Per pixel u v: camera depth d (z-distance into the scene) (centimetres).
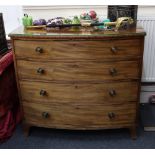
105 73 170
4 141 196
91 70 168
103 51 163
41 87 178
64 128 190
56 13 219
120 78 172
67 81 173
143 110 232
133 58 167
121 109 183
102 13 216
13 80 206
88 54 163
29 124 196
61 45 162
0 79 186
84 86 174
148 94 244
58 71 170
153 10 213
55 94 179
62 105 182
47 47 164
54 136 202
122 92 177
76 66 167
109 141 195
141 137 198
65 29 173
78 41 159
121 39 160
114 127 189
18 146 190
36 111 188
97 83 173
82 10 217
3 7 221
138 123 214
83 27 174
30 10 219
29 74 176
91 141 195
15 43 168
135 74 173
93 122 187
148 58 221
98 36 156
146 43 216
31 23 181
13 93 209
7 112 201
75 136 202
